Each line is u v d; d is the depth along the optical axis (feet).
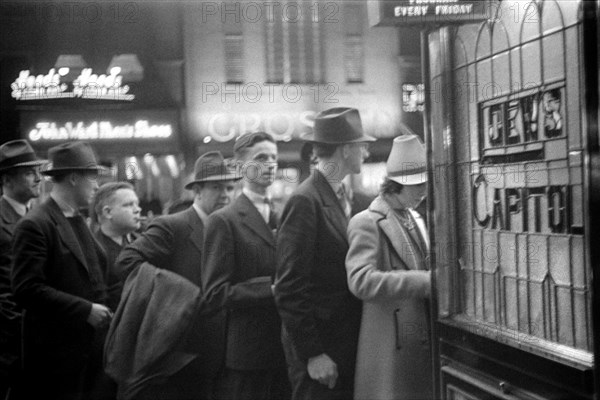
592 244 9.11
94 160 11.16
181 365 11.61
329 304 11.40
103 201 11.34
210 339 11.60
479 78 10.77
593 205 9.11
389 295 11.31
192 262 11.48
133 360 11.64
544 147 9.86
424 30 10.94
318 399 11.44
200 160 11.07
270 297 11.46
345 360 11.45
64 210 11.51
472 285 11.17
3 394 11.75
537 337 10.05
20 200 11.75
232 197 11.34
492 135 10.62
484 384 10.40
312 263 11.35
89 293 11.60
